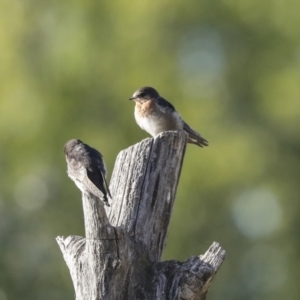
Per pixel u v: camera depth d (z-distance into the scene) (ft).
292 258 70.59
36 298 69.15
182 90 71.97
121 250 27.02
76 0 74.54
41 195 71.41
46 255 70.28
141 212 29.45
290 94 73.00
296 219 70.95
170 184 30.25
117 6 73.31
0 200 71.56
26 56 74.54
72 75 72.59
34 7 76.02
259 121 72.59
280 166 71.36
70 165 28.66
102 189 27.53
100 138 71.10
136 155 30.37
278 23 75.87
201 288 27.25
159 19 73.10
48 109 72.08
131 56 72.64
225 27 75.00
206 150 69.15
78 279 27.68
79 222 70.28
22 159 71.72
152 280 27.63
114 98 72.08
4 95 72.90
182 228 67.67
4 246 70.28
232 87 74.13
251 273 69.87
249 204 70.79
